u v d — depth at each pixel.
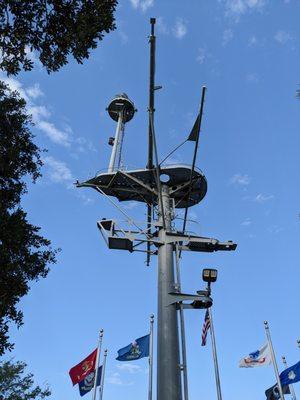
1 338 12.93
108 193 25.75
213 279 17.06
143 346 22.89
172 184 25.45
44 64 10.43
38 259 15.34
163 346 16.50
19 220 14.34
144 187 24.48
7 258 13.63
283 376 23.77
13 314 13.32
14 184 16.25
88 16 10.25
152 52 18.33
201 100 16.59
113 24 10.60
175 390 15.59
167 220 21.62
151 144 23.16
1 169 15.91
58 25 10.17
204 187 25.55
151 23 18.31
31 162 16.86
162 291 18.06
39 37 10.20
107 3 10.49
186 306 17.27
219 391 18.53
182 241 20.23
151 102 19.03
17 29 9.98
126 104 34.47
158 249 20.09
